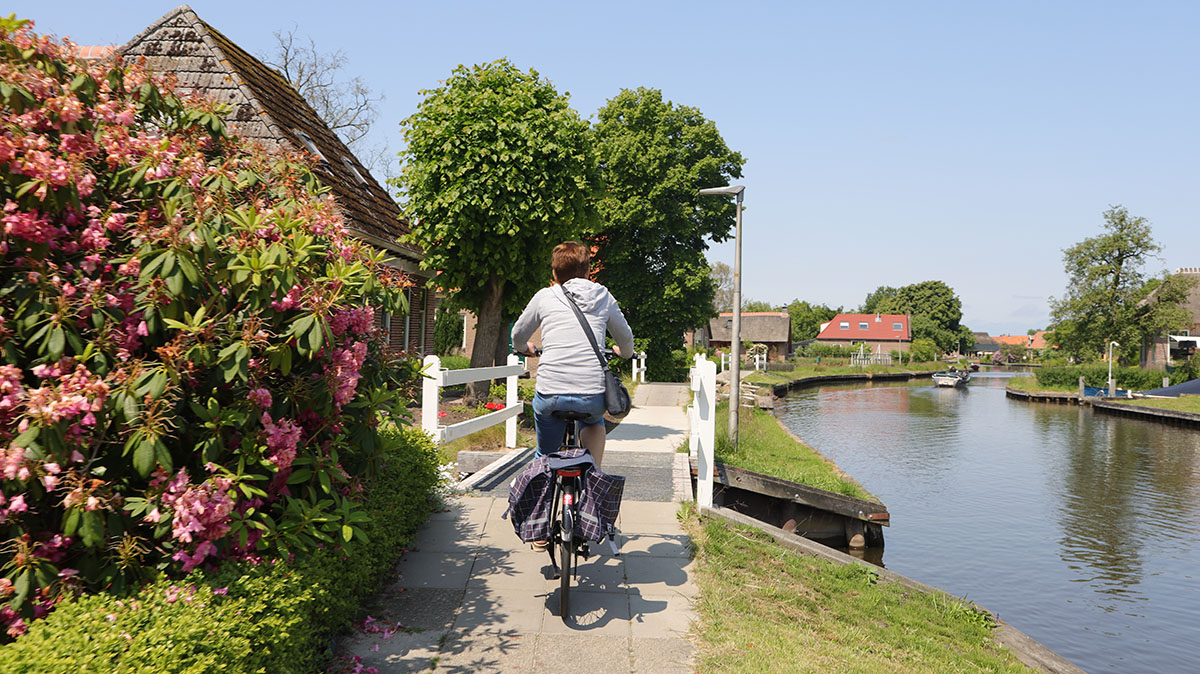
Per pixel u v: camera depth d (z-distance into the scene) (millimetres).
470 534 5418
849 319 113688
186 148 3486
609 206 35375
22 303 2695
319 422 3559
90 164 3186
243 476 2969
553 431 4441
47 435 2480
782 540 6219
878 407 42688
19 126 2836
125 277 2992
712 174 36656
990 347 164500
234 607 2670
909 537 13938
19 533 2562
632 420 14969
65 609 2432
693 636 3969
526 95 14180
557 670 3518
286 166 4203
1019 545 13703
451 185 13930
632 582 4695
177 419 2854
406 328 17938
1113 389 46969
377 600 4246
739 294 15062
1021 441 28578
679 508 6496
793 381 58812
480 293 15445
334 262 3623
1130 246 53969
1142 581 11883
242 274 3004
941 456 23969
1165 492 18906
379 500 4293
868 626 5035
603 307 4449
